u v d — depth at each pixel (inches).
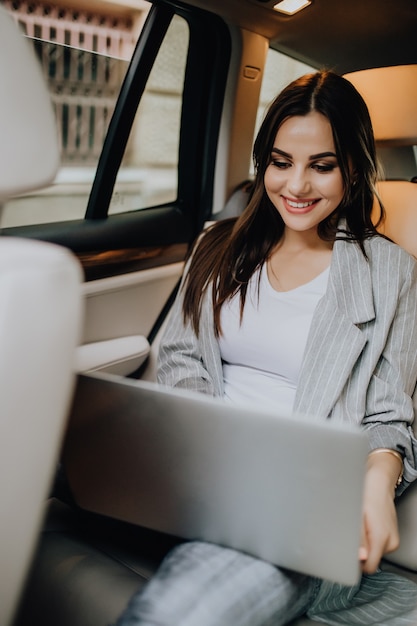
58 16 78.1
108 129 65.9
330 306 44.3
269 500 28.3
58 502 43.0
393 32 67.2
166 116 73.7
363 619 36.1
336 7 64.4
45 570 36.2
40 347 20.3
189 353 49.4
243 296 47.3
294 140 43.2
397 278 45.1
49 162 22.7
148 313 68.7
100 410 30.6
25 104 21.7
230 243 49.1
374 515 35.0
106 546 38.9
